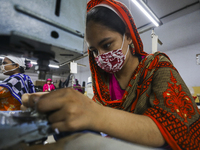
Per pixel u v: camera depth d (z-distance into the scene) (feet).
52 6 0.98
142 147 0.68
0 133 0.75
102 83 3.00
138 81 2.21
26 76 5.71
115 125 0.97
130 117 1.11
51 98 0.83
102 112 0.98
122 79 2.83
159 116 1.24
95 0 2.59
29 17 0.87
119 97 2.82
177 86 1.48
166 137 1.10
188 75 15.53
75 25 1.12
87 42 2.44
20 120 0.88
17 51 0.95
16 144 0.75
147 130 1.07
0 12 0.77
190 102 1.37
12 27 0.80
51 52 1.08
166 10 14.07
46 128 0.83
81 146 0.74
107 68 2.51
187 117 1.27
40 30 0.91
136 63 2.70
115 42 2.29
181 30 15.57
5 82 4.72
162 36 17.22
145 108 1.89
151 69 2.01
